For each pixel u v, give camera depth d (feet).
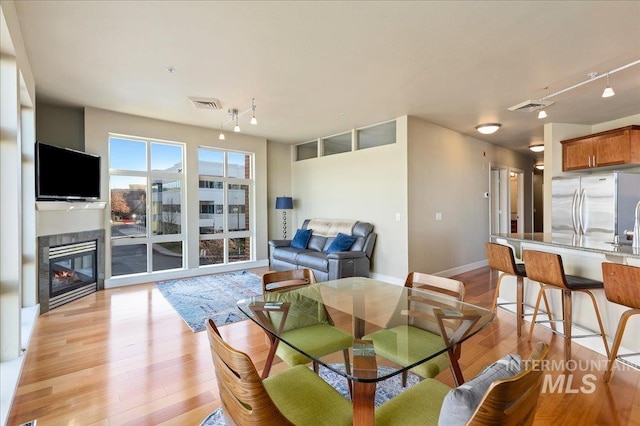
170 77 10.98
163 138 16.80
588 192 14.42
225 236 19.67
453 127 17.51
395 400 4.39
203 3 6.98
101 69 10.38
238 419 3.59
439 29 7.94
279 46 8.83
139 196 16.44
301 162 22.24
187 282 16.33
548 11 7.17
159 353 8.57
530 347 8.84
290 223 23.11
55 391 6.84
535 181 30.99
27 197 10.90
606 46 8.70
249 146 20.31
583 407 6.20
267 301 7.28
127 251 16.10
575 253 9.42
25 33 8.22
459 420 2.94
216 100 13.26
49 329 10.18
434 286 7.51
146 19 7.61
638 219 8.78
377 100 13.20
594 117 15.31
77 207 13.28
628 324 7.86
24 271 11.06
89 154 13.96
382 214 16.63
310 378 4.92
